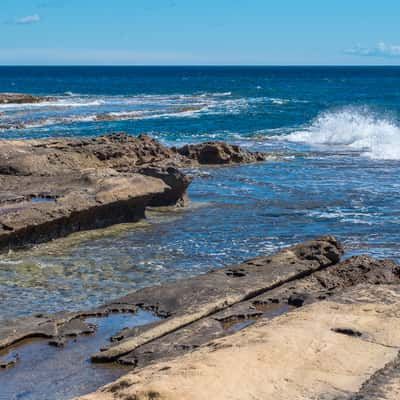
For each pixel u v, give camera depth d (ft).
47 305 34.94
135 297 34.35
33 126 132.77
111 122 144.46
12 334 29.89
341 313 25.25
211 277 36.60
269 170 84.43
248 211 59.52
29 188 52.08
